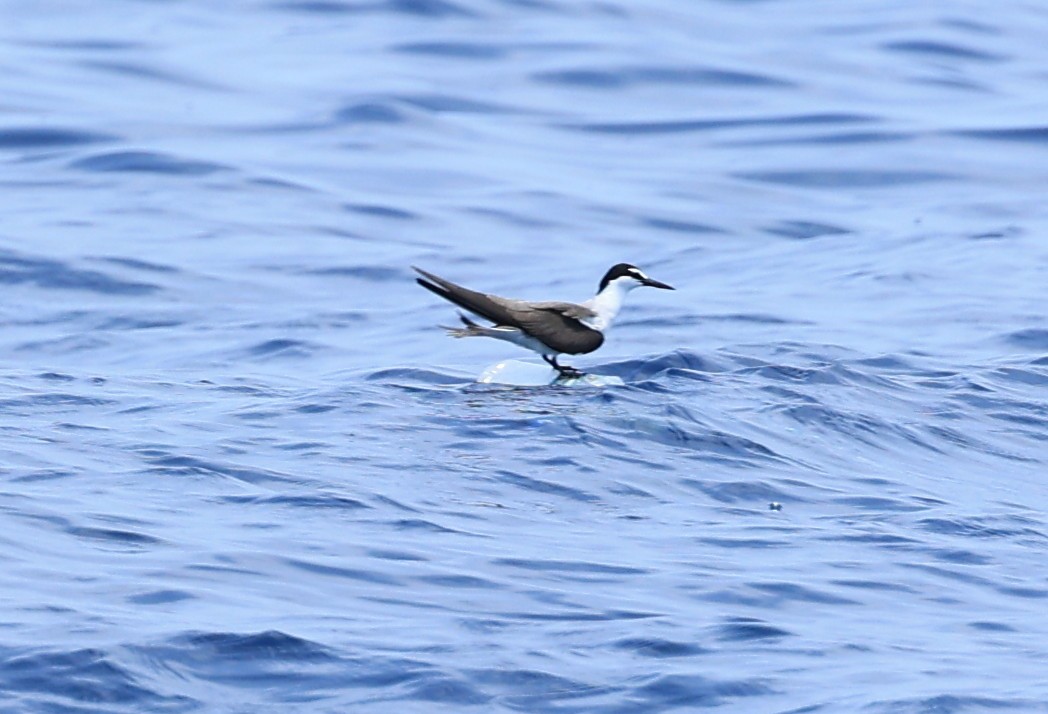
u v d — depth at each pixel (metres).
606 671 9.55
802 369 19.44
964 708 9.11
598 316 19.22
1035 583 11.94
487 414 16.52
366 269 28.61
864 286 26.75
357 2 52.34
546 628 10.23
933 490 14.87
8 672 9.05
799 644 10.16
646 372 19.47
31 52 46.25
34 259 27.97
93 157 35.72
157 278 27.44
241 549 11.62
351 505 13.02
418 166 36.28
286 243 30.16
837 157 38.16
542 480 14.22
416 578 11.19
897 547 12.70
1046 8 55.03
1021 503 14.63
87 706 8.77
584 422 16.09
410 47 47.12
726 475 14.78
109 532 11.91
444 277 28.39
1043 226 32.38
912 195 35.56
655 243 31.50
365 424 16.03
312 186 34.34
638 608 10.74
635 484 14.28
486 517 12.98
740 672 9.59
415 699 9.05
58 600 10.27
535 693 9.20
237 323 24.77
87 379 18.94
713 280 27.97
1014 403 18.72
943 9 53.78
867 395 18.56
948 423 17.66
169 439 15.32
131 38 48.50
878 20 52.25
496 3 52.09
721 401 17.62
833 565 12.07
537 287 27.89
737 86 44.22
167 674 9.18
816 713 8.99
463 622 10.28
